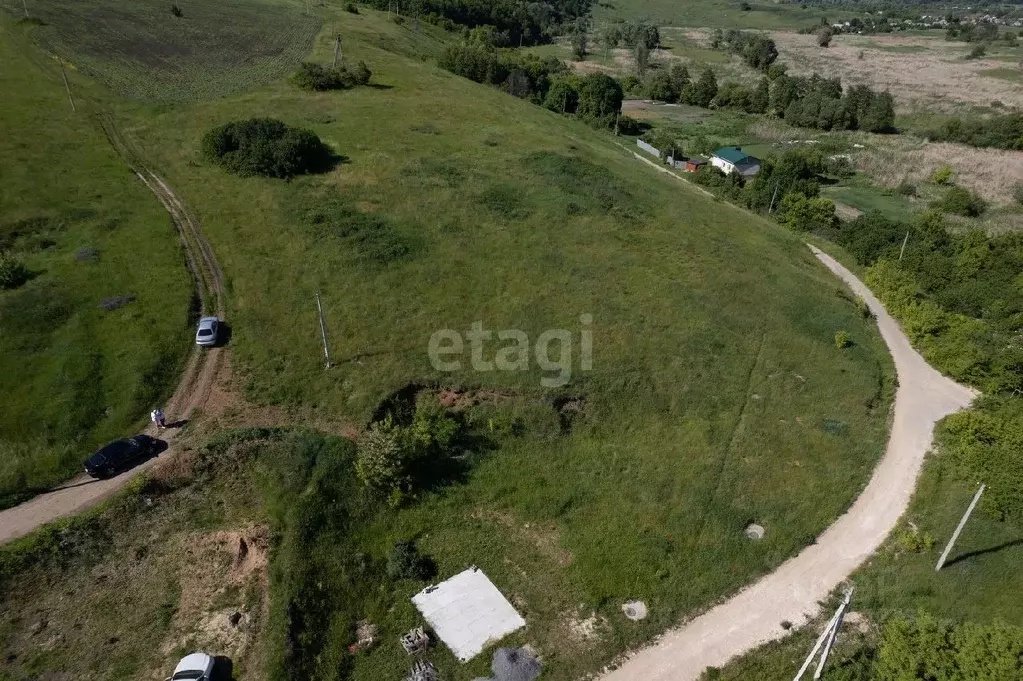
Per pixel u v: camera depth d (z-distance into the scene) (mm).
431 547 30922
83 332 38938
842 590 29438
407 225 53625
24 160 56688
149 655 25266
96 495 29844
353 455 33219
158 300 42000
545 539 31578
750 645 27031
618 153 88688
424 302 44688
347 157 64438
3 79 71625
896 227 66812
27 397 34406
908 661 23953
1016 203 83562
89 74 78000
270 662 24469
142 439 31953
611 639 27109
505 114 86562
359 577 28938
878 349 49688
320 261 47531
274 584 27250
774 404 40625
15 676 24328
